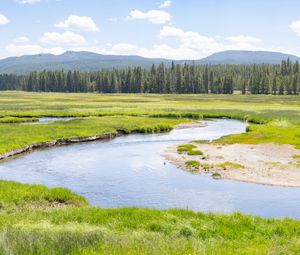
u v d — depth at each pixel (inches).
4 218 675.4
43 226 587.5
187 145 1904.5
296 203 991.6
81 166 1477.6
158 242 426.6
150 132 2625.5
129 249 386.3
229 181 1228.5
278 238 569.6
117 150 1871.3
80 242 414.0
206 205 976.3
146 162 1557.6
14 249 357.7
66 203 928.9
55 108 4165.8
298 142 1920.5
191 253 387.9
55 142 2049.7
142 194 1082.1
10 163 1520.7
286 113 3634.4
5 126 2464.3
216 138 2324.1
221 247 455.8
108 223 648.4
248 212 915.4
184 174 1333.7
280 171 1354.6
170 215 694.5
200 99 6264.8
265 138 2066.9
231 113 3745.1
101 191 1114.1
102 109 3978.8
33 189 978.1
